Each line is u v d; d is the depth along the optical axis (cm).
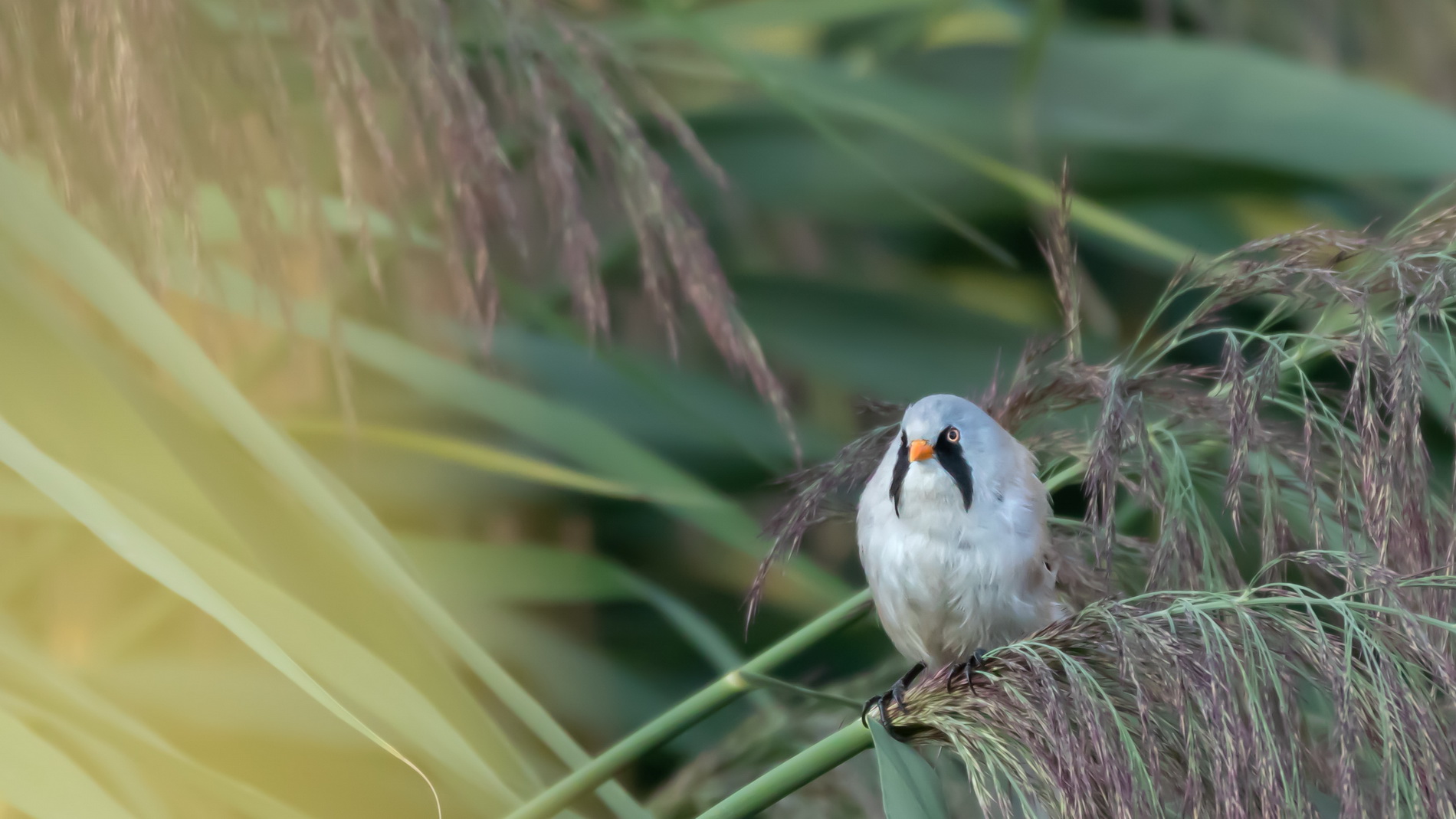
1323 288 667
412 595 666
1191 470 670
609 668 689
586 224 668
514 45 668
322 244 668
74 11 663
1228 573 666
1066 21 699
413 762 665
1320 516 665
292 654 662
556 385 690
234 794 664
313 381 679
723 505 681
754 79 682
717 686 666
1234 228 701
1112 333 698
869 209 695
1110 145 694
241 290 674
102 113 663
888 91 695
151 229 665
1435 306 664
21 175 663
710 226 695
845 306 695
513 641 686
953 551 670
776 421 691
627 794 668
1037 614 670
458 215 668
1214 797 660
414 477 686
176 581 658
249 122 666
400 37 666
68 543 671
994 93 698
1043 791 660
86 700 664
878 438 673
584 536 691
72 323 664
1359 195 699
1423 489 663
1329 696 663
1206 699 659
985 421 670
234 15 665
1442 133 693
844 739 662
